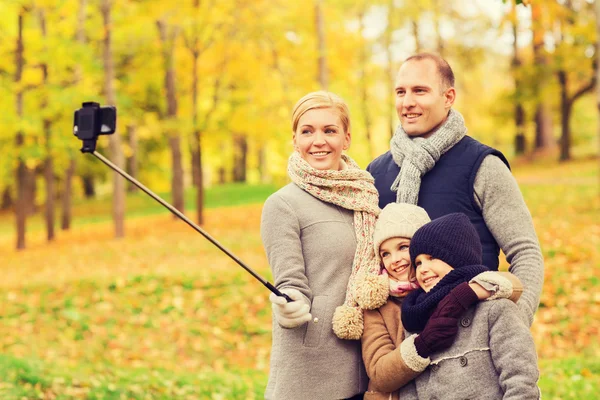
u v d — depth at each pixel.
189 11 17.03
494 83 33.59
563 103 28.11
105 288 11.25
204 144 18.67
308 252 2.82
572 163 26.62
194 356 8.89
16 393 6.30
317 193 2.86
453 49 26.55
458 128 3.00
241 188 31.20
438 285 2.52
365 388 2.77
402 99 3.05
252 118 17.33
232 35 17.84
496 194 2.88
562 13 9.12
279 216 2.84
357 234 2.83
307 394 2.71
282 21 17.52
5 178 27.00
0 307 10.78
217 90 18.92
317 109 2.93
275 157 19.11
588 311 8.55
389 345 2.63
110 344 9.24
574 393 5.79
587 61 24.36
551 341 8.08
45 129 18.14
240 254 13.95
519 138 32.31
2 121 16.50
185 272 11.84
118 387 6.72
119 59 20.30
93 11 18.56
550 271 9.87
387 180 3.12
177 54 19.08
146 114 22.67
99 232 21.83
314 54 16.31
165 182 35.25
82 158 27.56
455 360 2.46
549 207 15.45
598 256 10.23
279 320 2.65
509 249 2.85
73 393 6.47
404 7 22.31
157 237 17.45
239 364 8.62
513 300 2.49
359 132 22.42
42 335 9.70
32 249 18.73
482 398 2.41
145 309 10.39
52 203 20.77
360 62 22.89
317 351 2.72
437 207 2.92
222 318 9.96
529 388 2.32
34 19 19.14
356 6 20.91
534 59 25.97
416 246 2.60
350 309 2.69
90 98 16.80
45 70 17.73
